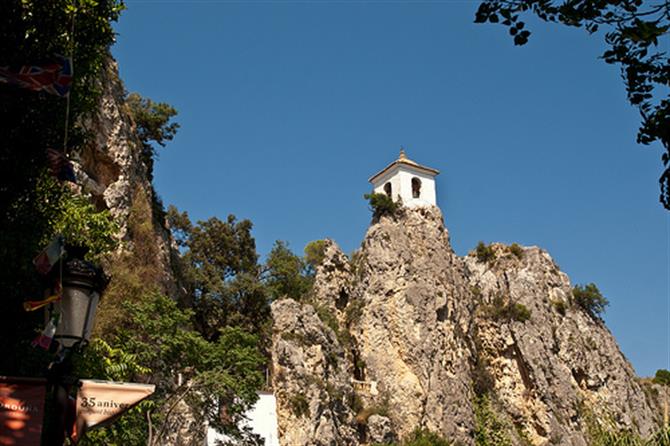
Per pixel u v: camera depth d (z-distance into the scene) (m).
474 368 69.75
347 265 71.06
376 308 65.50
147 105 55.44
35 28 13.94
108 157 43.09
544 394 70.31
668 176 9.53
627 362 87.62
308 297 68.75
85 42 16.14
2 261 13.80
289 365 52.22
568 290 84.69
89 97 17.31
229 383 31.31
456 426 60.88
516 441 66.12
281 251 69.00
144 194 46.62
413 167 75.50
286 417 50.19
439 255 70.44
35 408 9.24
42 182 16.31
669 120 9.41
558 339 77.00
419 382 61.56
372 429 55.44
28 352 14.08
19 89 12.62
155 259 44.59
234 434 33.03
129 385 10.62
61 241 9.78
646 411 78.94
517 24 9.40
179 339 32.06
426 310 65.56
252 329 57.50
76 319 9.47
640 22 8.66
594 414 73.50
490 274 80.31
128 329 35.16
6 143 13.98
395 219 71.44
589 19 9.09
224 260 61.53
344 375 57.25
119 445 24.73
